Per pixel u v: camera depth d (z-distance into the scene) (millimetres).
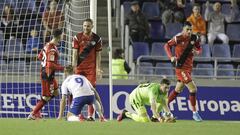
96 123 32250
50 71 39781
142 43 57250
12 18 51781
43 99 40312
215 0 63469
